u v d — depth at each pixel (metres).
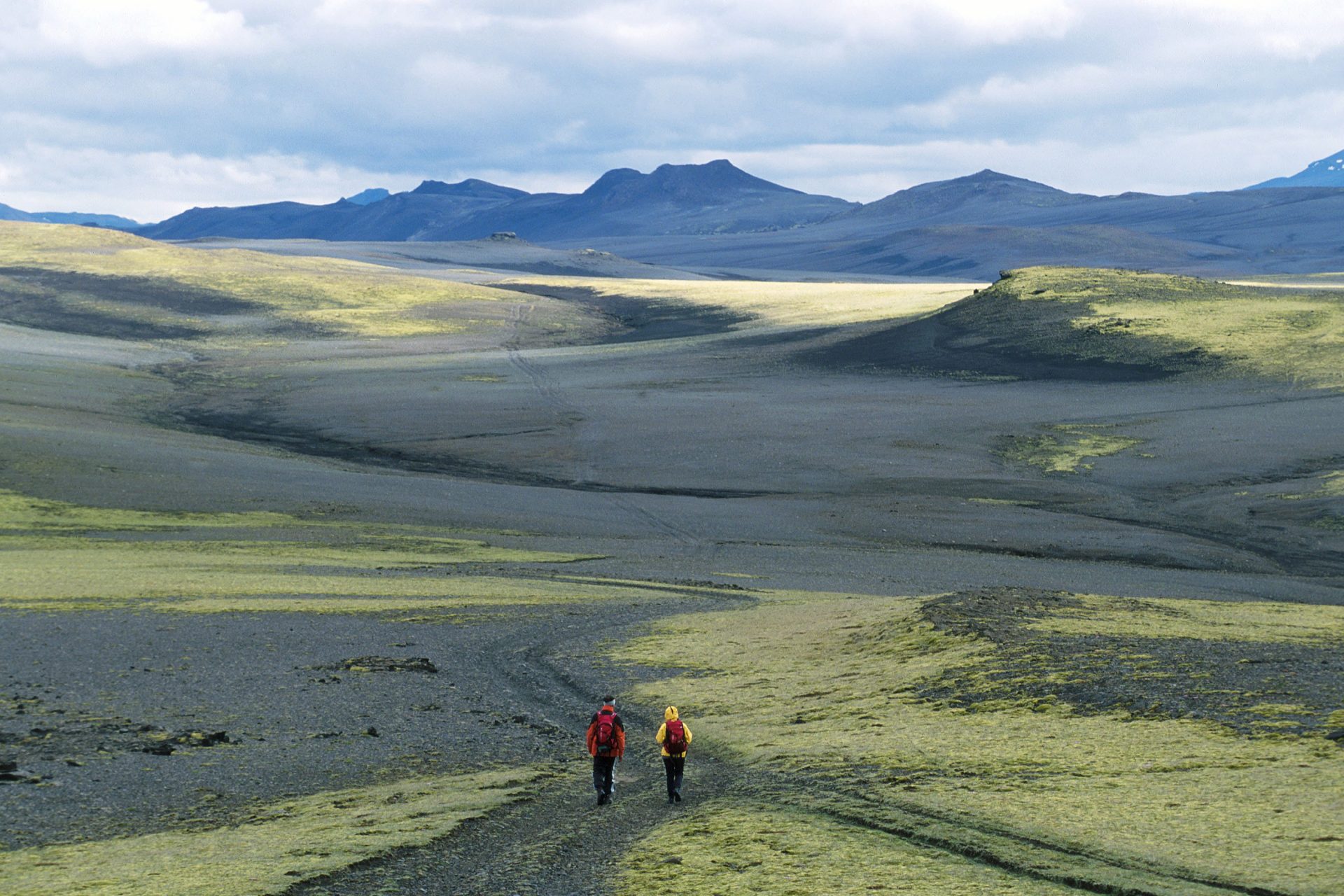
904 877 15.75
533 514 86.75
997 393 148.50
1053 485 99.25
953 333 192.12
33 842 19.77
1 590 48.56
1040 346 174.75
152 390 160.12
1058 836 17.03
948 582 61.03
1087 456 110.25
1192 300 193.00
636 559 69.88
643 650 39.94
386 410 145.50
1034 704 26.53
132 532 71.31
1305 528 81.38
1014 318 194.12
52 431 105.94
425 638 42.72
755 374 172.75
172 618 44.12
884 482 101.56
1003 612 38.38
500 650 41.00
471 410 144.75
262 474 95.31
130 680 34.03
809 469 107.56
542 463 114.44
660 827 19.39
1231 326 171.38
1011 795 19.42
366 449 122.94
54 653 37.22
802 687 31.75
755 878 16.00
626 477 107.12
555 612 48.97
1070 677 28.27
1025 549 76.19
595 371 179.12
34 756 25.42
